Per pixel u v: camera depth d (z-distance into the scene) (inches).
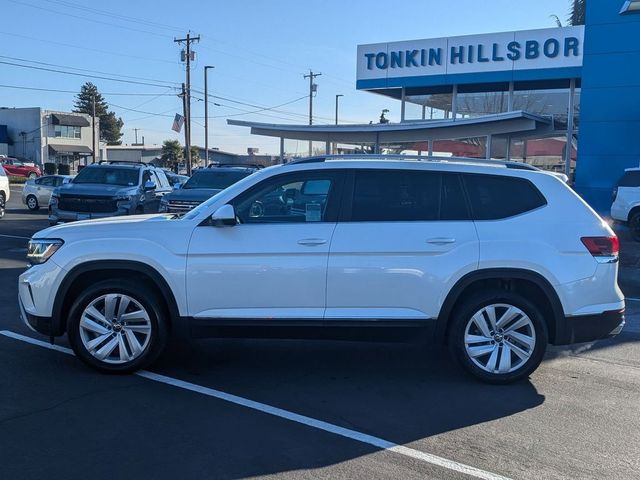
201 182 579.2
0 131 2842.0
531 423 186.1
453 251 213.8
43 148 2883.9
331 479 149.8
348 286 213.6
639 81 720.3
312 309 215.2
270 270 213.8
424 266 213.6
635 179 652.7
